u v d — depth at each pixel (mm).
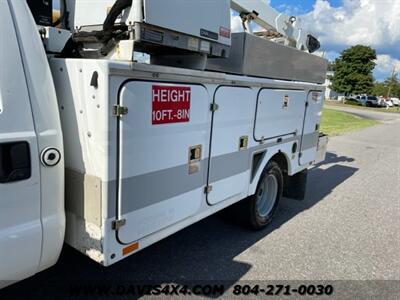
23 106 1852
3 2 1801
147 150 2291
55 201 2070
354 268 3539
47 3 2547
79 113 2074
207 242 3861
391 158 9875
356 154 10250
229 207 4074
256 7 4293
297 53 4188
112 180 2098
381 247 4055
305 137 4785
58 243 2131
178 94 2459
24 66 1862
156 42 2326
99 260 2184
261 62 3506
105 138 2012
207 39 2729
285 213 4992
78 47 2475
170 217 2631
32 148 1893
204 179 2932
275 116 3871
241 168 3443
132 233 2311
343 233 4391
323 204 5492
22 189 1880
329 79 60844
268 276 3277
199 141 2766
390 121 26078
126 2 2195
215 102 2859
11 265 1902
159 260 3410
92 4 2641
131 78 2098
